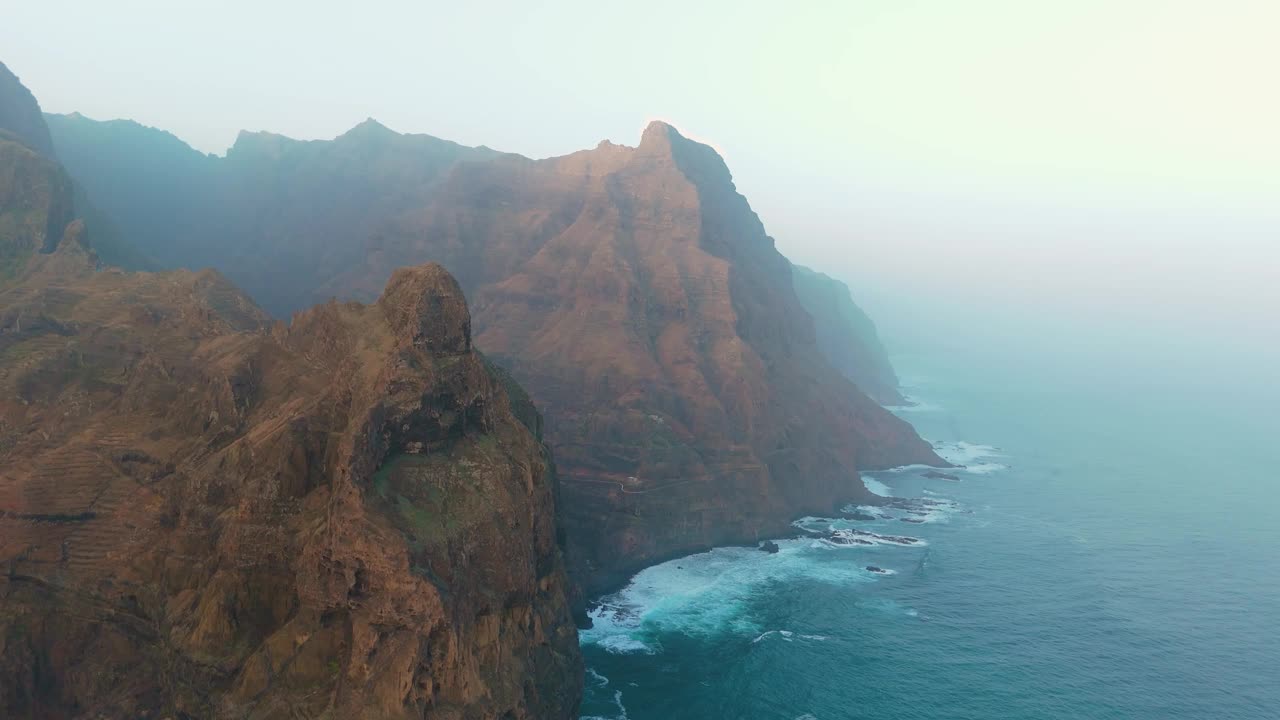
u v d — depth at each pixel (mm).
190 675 74188
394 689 68688
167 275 134500
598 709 106250
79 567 84750
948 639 131625
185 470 88625
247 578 77750
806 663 120875
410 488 80000
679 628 130875
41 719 78750
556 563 101000
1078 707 112312
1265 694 118250
